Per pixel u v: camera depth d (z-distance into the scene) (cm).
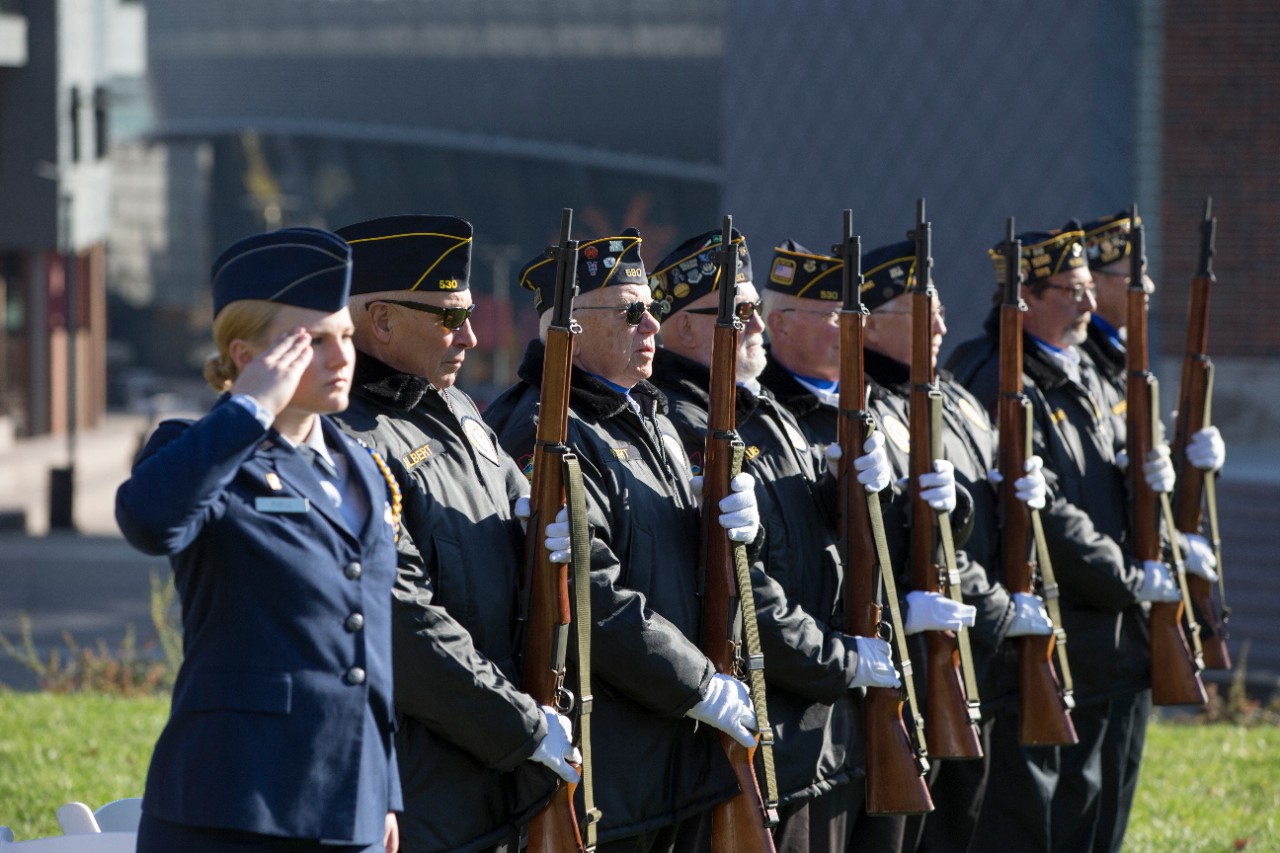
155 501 1053
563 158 19238
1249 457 5478
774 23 7144
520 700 1365
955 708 1903
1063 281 2327
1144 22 6156
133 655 4156
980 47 6531
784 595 1709
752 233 7250
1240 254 6053
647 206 19025
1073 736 2077
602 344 1636
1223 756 2961
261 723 1101
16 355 12619
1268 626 4338
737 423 1800
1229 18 6056
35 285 12619
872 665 1759
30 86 11500
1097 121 6206
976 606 2006
